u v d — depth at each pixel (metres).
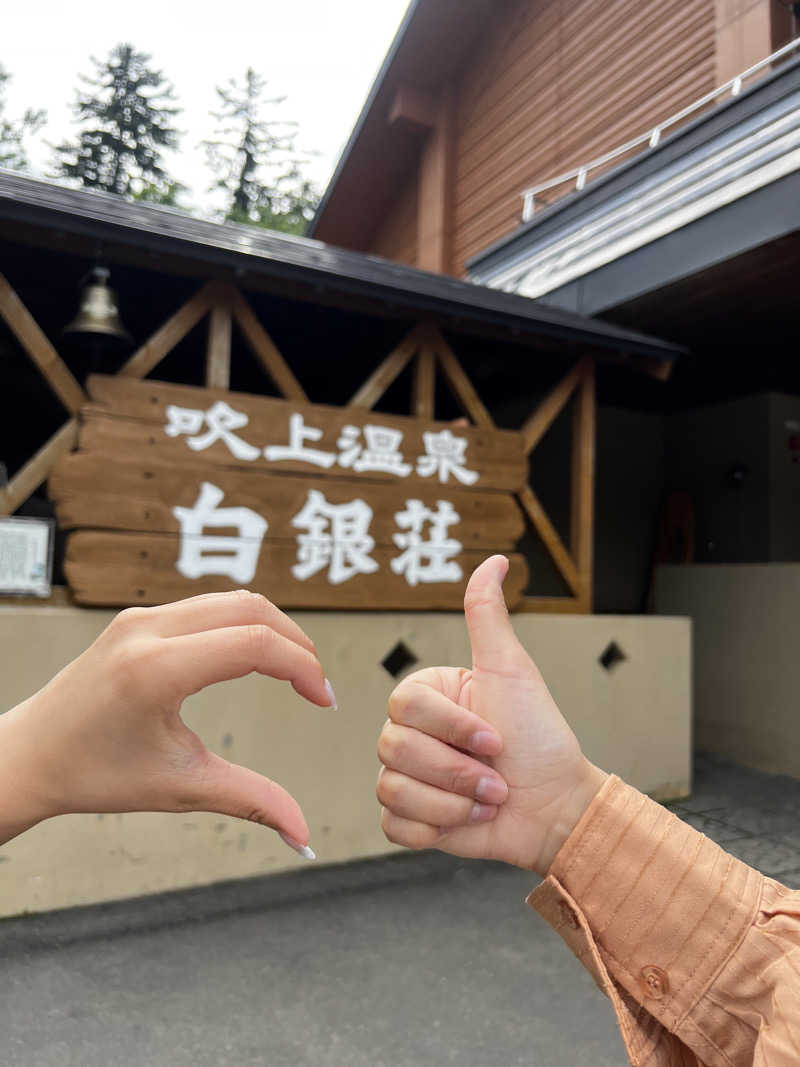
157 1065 2.19
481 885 3.48
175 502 3.60
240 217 24.81
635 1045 0.52
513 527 4.52
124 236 3.24
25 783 0.38
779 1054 0.46
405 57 7.98
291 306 4.47
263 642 0.41
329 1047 2.27
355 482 4.04
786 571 5.59
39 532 3.42
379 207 10.12
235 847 3.71
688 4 4.44
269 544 3.80
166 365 5.91
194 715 3.66
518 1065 2.17
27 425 6.50
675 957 0.53
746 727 5.79
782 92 3.93
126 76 22.86
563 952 2.81
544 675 4.51
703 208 4.48
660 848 0.54
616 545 7.57
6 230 3.18
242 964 2.79
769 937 0.51
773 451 6.84
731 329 5.61
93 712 0.38
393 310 4.14
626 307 5.24
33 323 3.42
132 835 3.51
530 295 6.03
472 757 0.57
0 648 3.25
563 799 0.57
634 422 7.77
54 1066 2.17
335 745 3.97
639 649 4.86
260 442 3.81
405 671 4.26
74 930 3.11
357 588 4.02
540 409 4.76
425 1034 2.33
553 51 6.16
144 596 3.51
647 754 4.79
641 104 4.94
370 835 4.00
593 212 5.45
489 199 7.38
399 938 2.97
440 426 4.32
